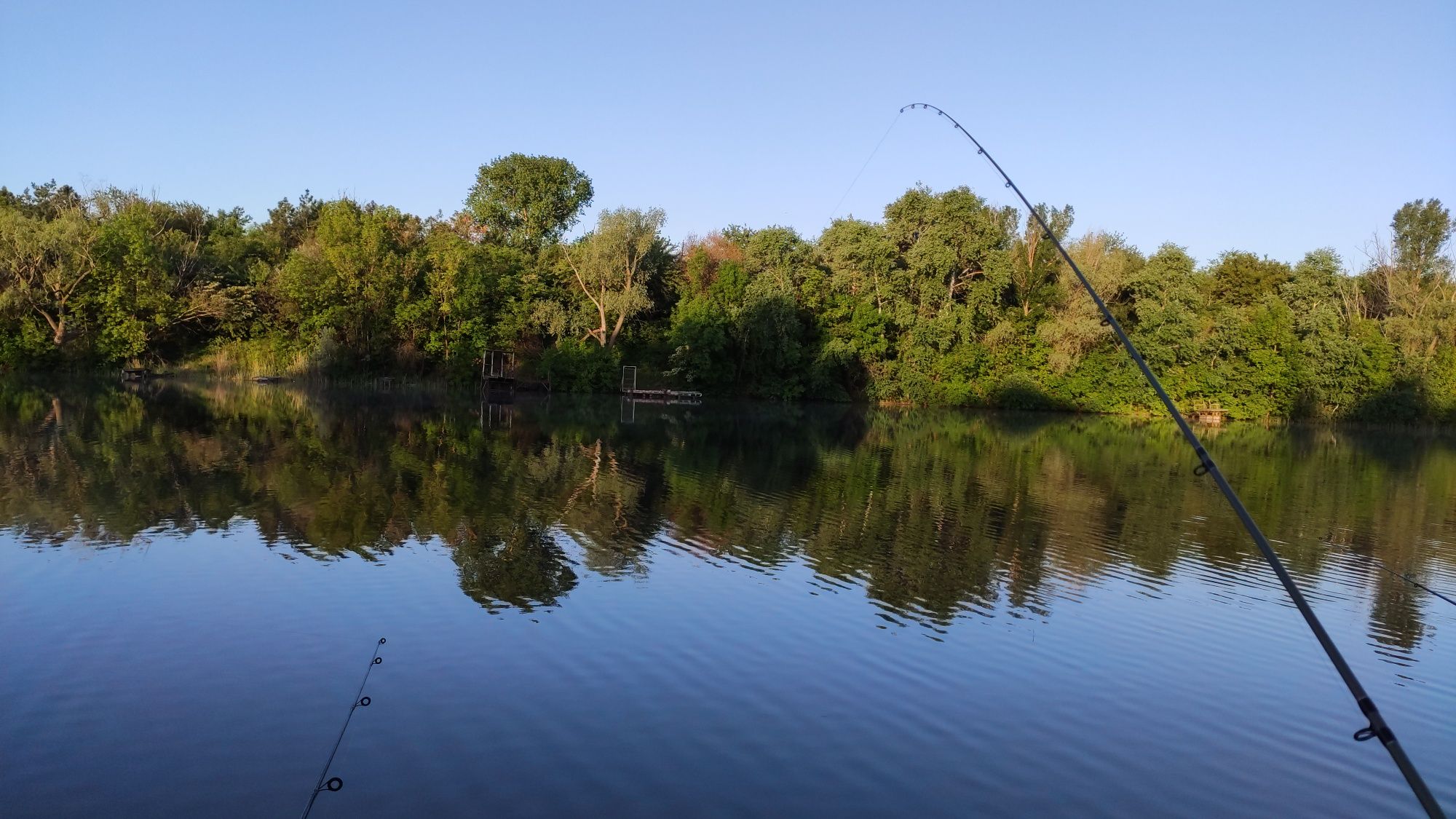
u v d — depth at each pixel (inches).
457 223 2701.8
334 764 288.5
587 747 306.7
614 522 644.1
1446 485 1052.5
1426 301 2166.6
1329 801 297.0
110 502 644.1
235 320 2188.7
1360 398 2108.8
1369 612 502.3
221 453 896.9
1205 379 2167.8
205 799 266.1
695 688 358.3
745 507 723.4
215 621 412.5
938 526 680.4
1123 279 2231.8
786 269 2231.8
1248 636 451.5
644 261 2289.6
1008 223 2423.7
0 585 453.7
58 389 1622.8
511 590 470.3
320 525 597.3
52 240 1959.9
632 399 2094.0
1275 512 814.5
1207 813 285.9
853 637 423.5
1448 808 294.7
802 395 2288.4
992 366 2290.8
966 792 289.9
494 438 1144.8
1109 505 807.7
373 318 2100.1
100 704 326.6
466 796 273.1
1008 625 452.1
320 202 2955.2
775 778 292.5
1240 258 2559.1
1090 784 299.7
